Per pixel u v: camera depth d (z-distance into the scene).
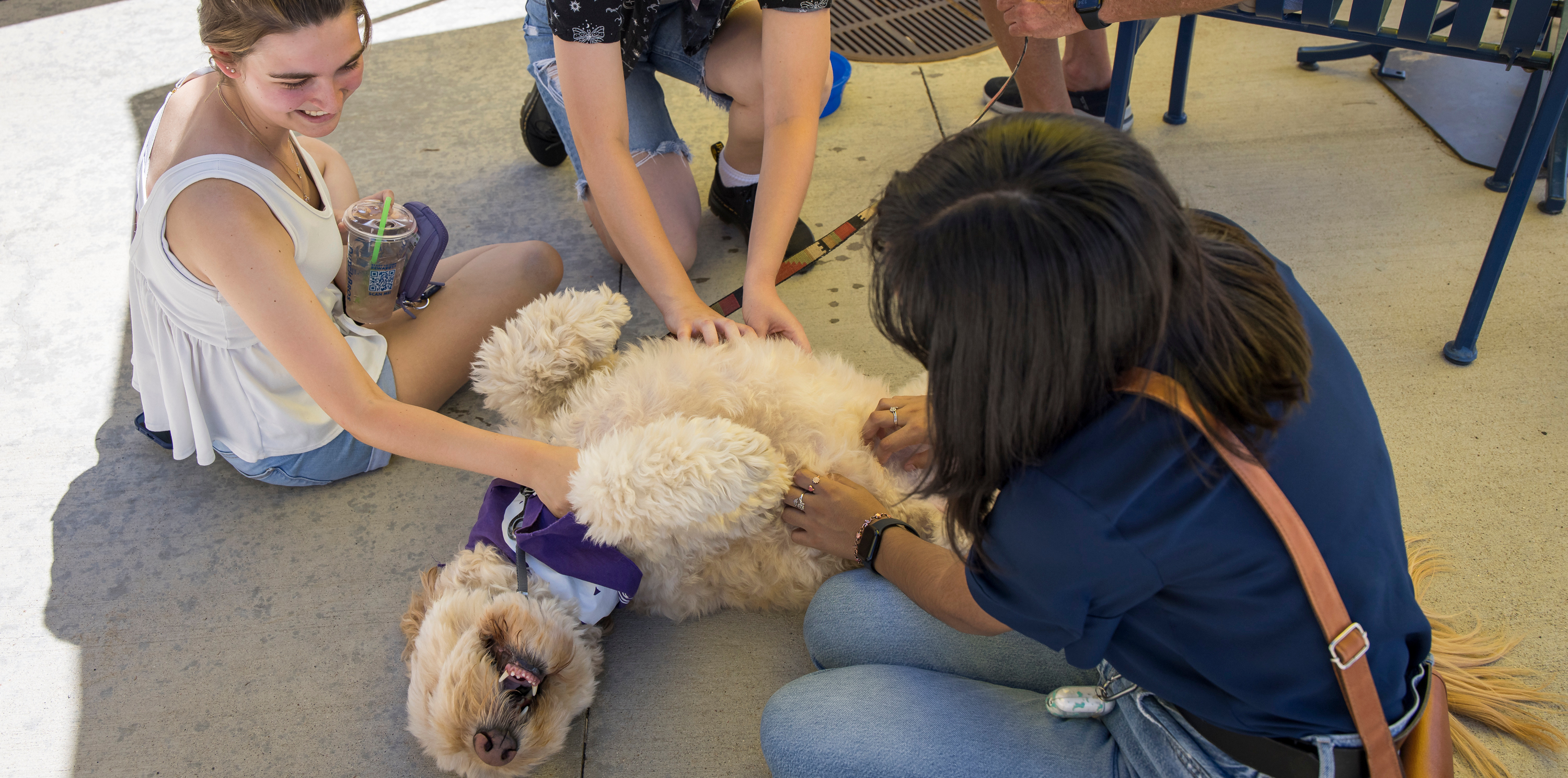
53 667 1.88
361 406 1.67
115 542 2.11
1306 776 1.06
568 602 1.73
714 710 1.79
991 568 1.07
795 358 1.86
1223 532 0.94
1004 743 1.34
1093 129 0.81
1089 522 0.93
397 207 2.08
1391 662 1.05
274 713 1.81
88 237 2.91
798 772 1.41
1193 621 1.03
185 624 1.95
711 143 3.24
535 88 2.93
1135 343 0.82
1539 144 1.94
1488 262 2.11
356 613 1.96
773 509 1.72
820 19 2.04
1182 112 3.09
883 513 1.62
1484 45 2.03
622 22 2.16
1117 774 1.28
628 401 1.76
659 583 1.82
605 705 1.81
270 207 1.72
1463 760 1.56
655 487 1.51
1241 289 0.91
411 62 3.75
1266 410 0.89
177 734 1.78
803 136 2.09
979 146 0.82
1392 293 2.45
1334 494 0.98
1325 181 2.82
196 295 1.81
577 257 2.80
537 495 1.74
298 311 1.65
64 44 3.88
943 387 0.87
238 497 2.20
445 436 1.67
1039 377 0.82
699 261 2.76
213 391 1.99
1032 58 2.76
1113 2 1.98
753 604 1.89
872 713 1.41
